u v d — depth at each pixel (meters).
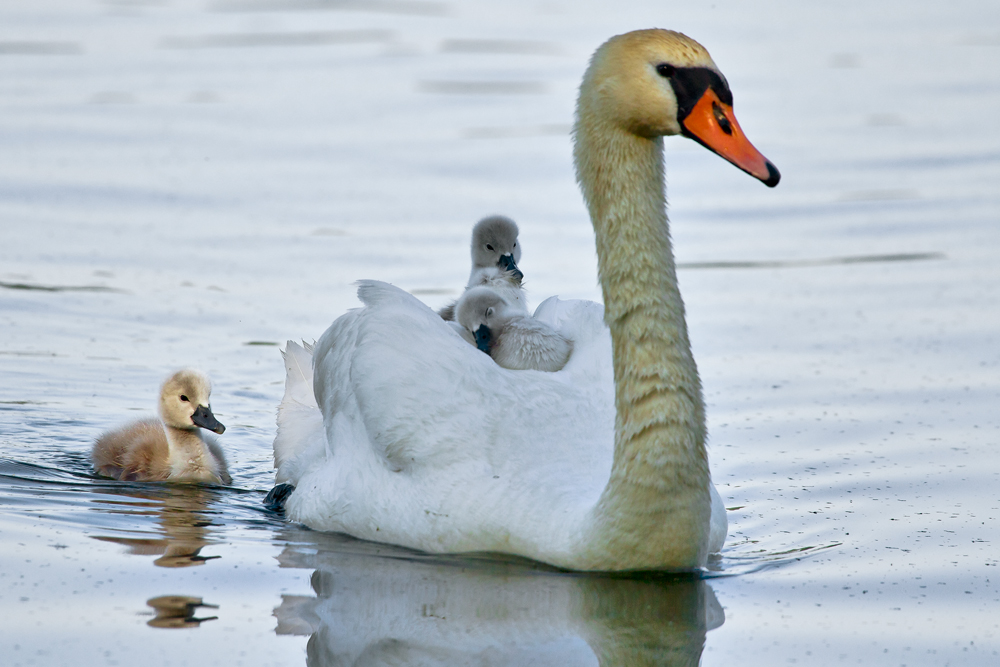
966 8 44.38
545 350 11.78
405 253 20.38
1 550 10.27
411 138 27.70
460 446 10.55
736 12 43.50
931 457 12.96
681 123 9.40
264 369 16.20
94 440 13.40
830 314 18.06
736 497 12.02
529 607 9.41
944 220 22.59
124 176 24.22
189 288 18.69
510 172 25.38
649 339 9.51
